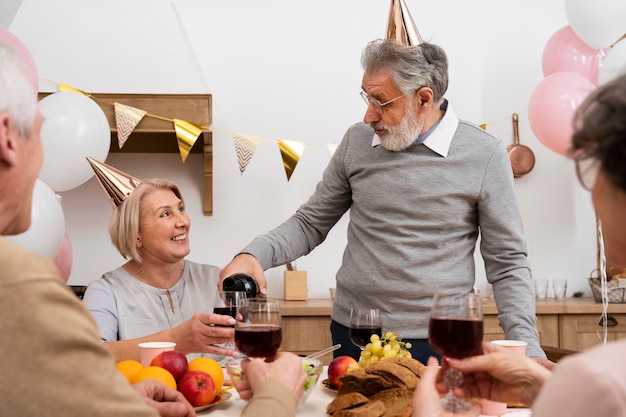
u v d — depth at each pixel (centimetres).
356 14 356
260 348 132
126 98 308
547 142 292
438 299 115
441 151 204
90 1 341
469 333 111
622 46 269
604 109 75
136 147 339
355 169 216
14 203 96
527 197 362
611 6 274
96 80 340
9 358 78
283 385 112
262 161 351
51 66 338
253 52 353
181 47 347
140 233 220
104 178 225
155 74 345
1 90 92
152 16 345
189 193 347
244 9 353
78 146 266
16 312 78
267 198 351
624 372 65
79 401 80
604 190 76
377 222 211
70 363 80
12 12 334
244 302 139
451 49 361
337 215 231
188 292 226
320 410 139
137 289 220
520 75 362
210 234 348
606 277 330
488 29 362
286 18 354
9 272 79
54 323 79
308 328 305
